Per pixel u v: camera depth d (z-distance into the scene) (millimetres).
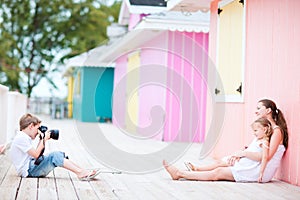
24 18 26812
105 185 4988
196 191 4816
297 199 4559
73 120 19000
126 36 12023
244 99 6617
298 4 5328
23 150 5168
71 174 5547
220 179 5449
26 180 5074
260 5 6207
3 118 7703
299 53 5293
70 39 27734
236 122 6852
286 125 5469
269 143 5410
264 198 4570
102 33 27891
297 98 5309
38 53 27484
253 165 5426
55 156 5219
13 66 26250
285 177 5480
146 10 11984
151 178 5527
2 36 26156
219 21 7504
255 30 6348
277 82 5730
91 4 27422
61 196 4355
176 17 10133
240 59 6715
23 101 11961
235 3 6910
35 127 5270
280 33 5691
